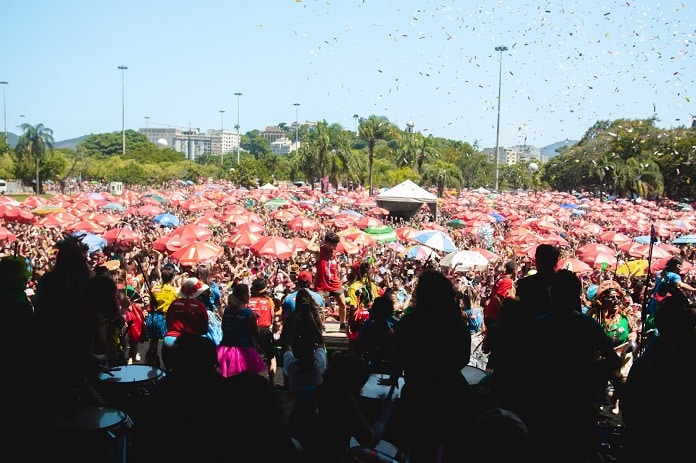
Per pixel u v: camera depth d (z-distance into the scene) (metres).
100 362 6.12
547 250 5.93
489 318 8.35
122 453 5.19
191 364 4.21
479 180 131.00
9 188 93.88
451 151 129.25
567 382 4.57
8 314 4.72
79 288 7.08
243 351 7.64
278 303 12.47
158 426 4.08
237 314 7.71
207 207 47.28
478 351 9.92
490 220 40.69
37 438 4.58
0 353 4.50
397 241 26.89
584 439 4.61
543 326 4.79
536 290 5.72
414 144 91.38
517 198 74.25
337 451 4.75
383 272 18.77
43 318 5.12
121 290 8.69
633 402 4.68
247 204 58.44
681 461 4.45
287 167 115.00
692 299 12.44
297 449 4.00
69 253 7.16
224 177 122.06
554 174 107.62
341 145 87.44
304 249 22.12
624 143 84.62
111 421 5.18
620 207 62.19
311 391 5.16
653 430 4.54
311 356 6.85
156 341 9.34
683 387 4.50
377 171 103.50
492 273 19.84
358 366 4.93
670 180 80.19
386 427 4.99
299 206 53.03
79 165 107.62
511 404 4.70
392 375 5.30
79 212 32.56
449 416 4.50
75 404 5.46
